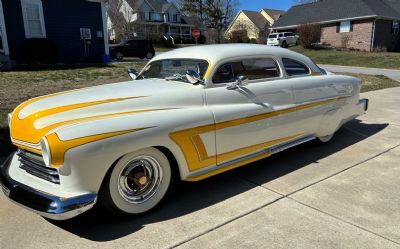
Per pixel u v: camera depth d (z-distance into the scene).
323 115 5.06
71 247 2.88
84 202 2.87
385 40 36.16
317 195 3.77
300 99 4.67
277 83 4.45
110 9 49.47
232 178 4.26
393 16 35.62
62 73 13.84
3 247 2.88
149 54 26.42
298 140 4.83
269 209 3.47
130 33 47.62
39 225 3.22
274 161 4.85
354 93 5.62
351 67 22.78
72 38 19.27
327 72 5.44
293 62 4.82
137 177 3.26
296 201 3.64
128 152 3.09
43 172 3.11
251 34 62.19
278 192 3.86
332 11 38.88
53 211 2.80
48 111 3.22
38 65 16.56
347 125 6.80
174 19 60.12
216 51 4.14
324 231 3.08
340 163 4.73
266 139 4.31
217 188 3.98
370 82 13.24
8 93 9.25
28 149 3.15
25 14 17.34
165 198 3.60
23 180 3.17
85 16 19.55
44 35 18.11
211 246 2.88
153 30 53.47
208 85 3.84
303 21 40.91
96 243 2.93
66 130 2.88
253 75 4.30
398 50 37.69
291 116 4.55
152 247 2.88
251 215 3.36
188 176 3.62
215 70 3.92
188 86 3.84
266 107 4.21
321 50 35.56
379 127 6.62
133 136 3.08
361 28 35.62
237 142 3.97
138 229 3.15
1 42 16.61
